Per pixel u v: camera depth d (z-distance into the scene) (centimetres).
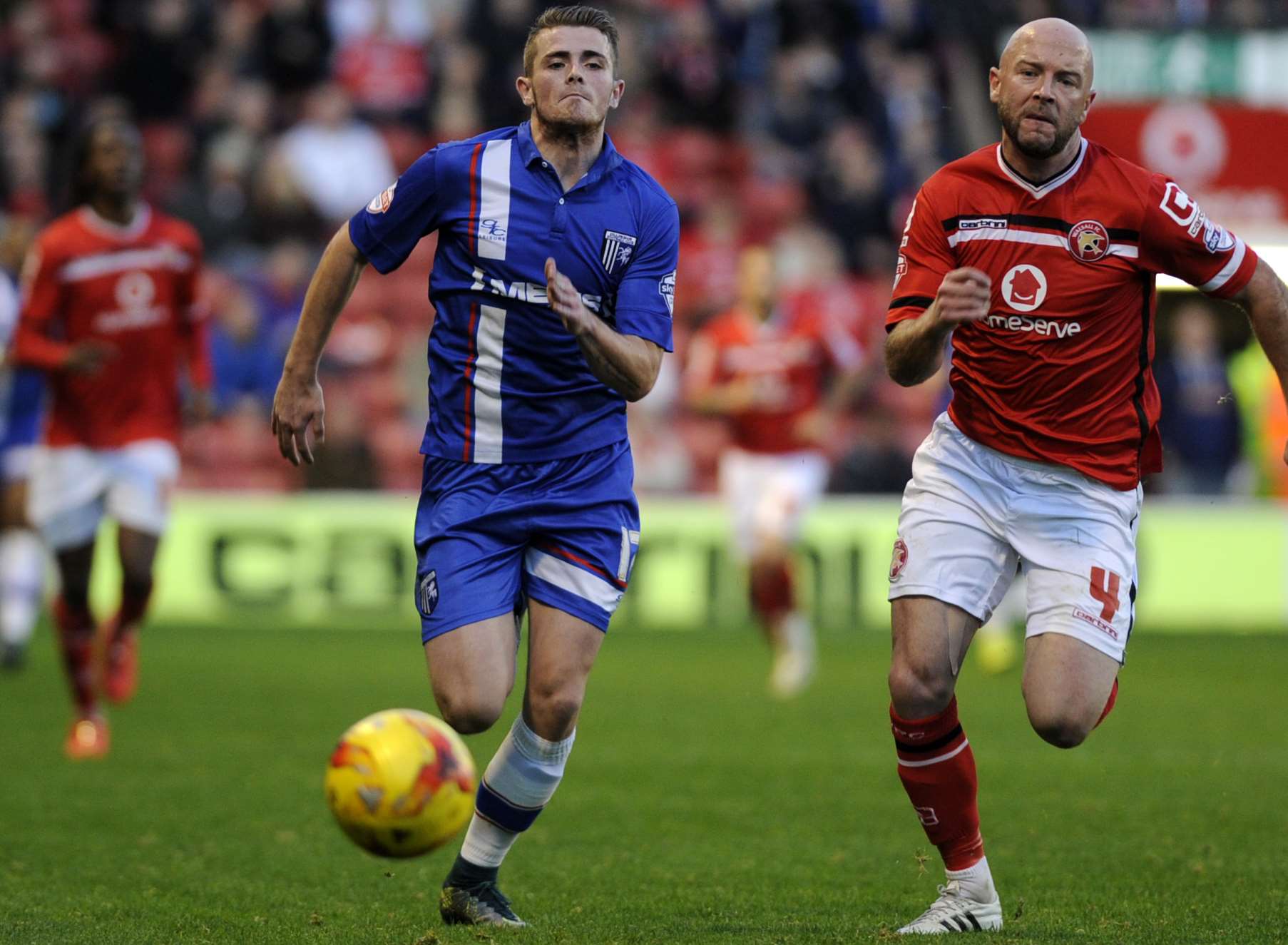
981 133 6988
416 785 1428
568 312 1468
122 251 2859
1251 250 1580
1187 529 5603
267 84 6712
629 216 1603
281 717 3281
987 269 1585
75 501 2841
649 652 4741
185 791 2431
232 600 5456
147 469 2886
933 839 1603
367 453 5706
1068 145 1578
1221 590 5606
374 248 1625
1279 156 4359
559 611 1585
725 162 6862
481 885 1612
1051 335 1579
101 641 3019
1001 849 2042
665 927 1585
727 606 5575
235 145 6359
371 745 1445
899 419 5991
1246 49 4409
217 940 1519
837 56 6994
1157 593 5606
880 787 2520
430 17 6875
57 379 2862
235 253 6184
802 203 6662
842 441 5778
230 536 5469
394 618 5462
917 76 7044
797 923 1616
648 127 6888
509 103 6781
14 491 4034
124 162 2834
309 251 6175
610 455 1630
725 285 6247
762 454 4225
